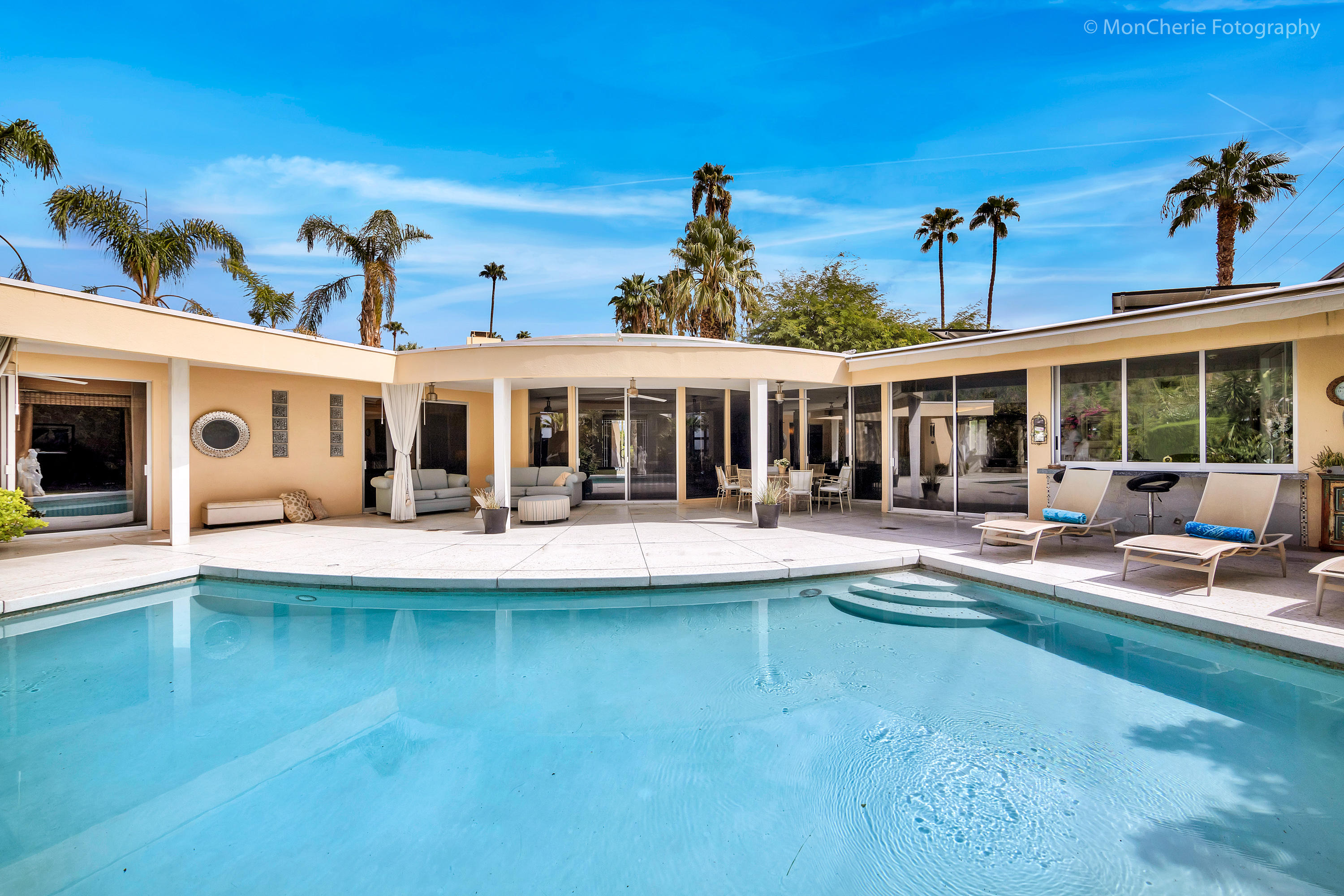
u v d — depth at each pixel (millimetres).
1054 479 9219
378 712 3854
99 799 2930
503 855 2543
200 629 5422
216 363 8820
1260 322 6980
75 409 9609
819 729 3580
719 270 20719
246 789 3023
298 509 11422
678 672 4441
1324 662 4070
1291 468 7215
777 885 2348
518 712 3848
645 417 13867
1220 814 2693
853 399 12945
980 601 6082
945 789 2953
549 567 6879
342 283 16656
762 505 10070
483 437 15102
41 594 5816
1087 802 2803
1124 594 5418
